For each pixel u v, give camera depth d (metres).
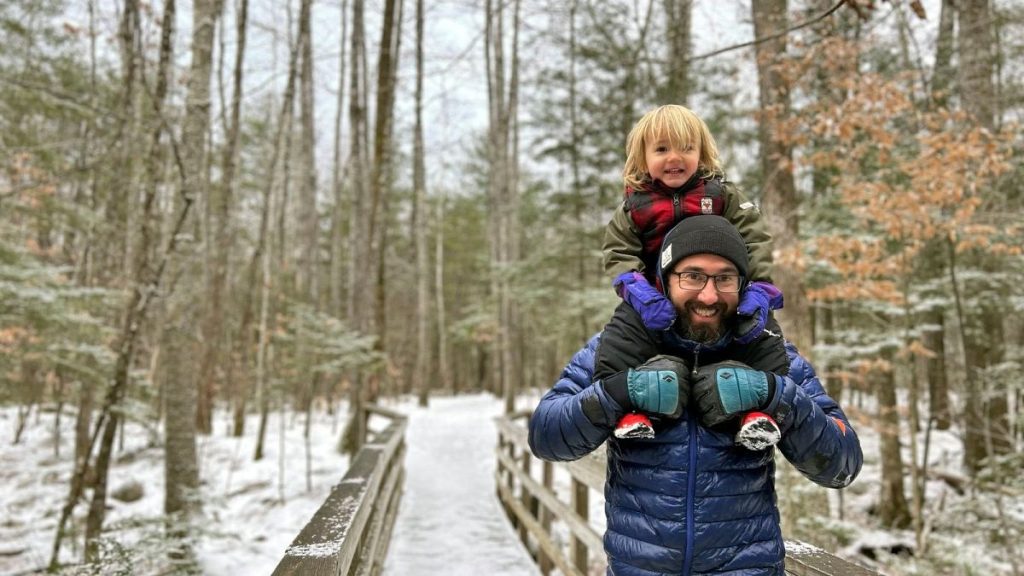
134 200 11.47
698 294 1.49
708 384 1.42
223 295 17.80
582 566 4.14
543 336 22.06
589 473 3.70
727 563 1.50
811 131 6.48
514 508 6.38
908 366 7.62
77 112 7.88
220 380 20.73
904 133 7.23
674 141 1.70
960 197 5.98
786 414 1.41
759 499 1.54
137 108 10.24
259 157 26.72
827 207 8.64
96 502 6.40
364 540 3.79
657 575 1.52
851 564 1.88
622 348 1.57
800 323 6.65
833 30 6.54
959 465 10.67
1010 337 12.27
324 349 10.35
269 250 24.53
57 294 6.68
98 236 10.44
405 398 26.70
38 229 8.57
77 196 10.82
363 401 11.93
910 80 6.54
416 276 31.12
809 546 2.13
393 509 5.99
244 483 10.33
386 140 13.80
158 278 7.00
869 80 6.09
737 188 1.79
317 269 20.75
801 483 6.12
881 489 8.86
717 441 1.49
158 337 14.69
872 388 11.47
